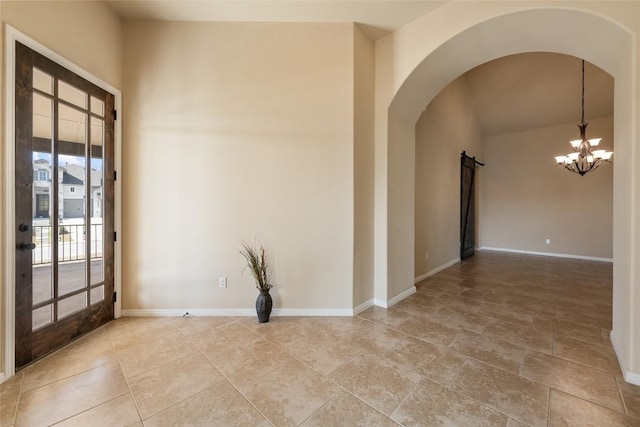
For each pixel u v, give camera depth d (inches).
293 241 111.3
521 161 270.5
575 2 79.3
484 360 79.8
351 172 111.7
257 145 109.8
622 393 65.8
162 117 108.5
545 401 63.1
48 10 80.4
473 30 97.0
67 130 88.0
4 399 63.6
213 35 108.6
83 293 94.0
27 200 76.3
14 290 72.9
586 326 102.7
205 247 110.0
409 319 108.7
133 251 109.0
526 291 145.8
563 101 224.8
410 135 138.6
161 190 109.0
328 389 67.1
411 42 111.5
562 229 250.1
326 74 110.7
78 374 72.7
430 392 66.1
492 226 288.2
